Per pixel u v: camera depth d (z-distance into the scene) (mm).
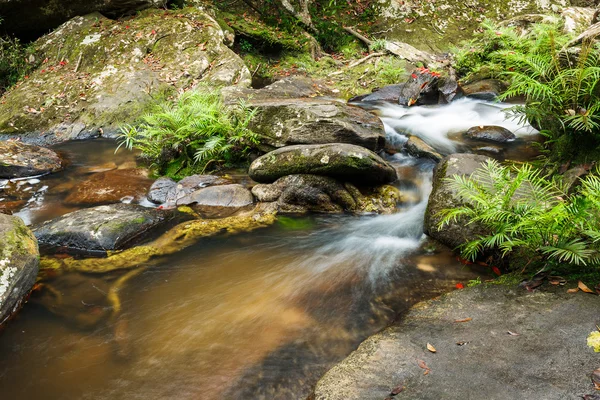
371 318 3182
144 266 3926
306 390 2562
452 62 9828
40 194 5500
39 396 2604
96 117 7586
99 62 8562
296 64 9977
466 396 2254
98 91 7934
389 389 2373
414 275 3713
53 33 9195
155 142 6324
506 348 2570
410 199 5082
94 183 5707
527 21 9836
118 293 3551
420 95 7797
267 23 10930
